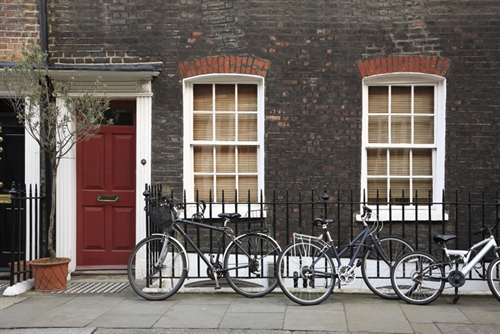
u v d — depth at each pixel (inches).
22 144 264.1
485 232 234.7
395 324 186.9
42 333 178.1
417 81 263.3
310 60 258.4
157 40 258.4
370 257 235.8
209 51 257.9
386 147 264.4
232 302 217.9
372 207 264.8
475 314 201.2
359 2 257.9
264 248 230.5
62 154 238.4
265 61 257.4
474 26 257.3
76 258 267.3
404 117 267.1
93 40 258.4
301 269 218.8
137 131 258.5
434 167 265.0
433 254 259.0
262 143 260.7
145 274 239.0
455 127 257.8
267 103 257.9
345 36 257.9
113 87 257.1
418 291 216.5
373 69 257.1
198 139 267.7
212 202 244.7
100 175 267.4
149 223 243.3
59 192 259.0
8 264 264.4
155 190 243.9
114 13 258.5
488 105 257.1
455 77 257.3
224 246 232.5
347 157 258.2
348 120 258.2
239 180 267.4
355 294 233.8
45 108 232.4
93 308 207.8
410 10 257.6
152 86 258.5
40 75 224.1
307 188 257.9
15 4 256.2
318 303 214.1
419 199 266.2
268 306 211.3
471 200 256.8
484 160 257.0
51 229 234.7
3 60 255.3
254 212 258.5
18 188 233.6
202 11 258.2
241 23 257.6
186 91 263.7
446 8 257.4
